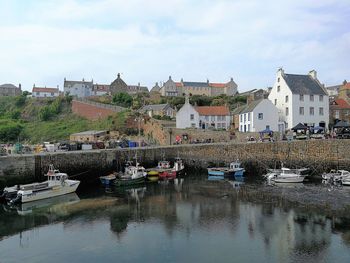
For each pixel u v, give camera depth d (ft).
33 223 81.66
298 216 83.20
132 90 418.31
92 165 134.51
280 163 154.61
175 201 100.63
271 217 82.94
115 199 104.63
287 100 203.92
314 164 149.59
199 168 161.89
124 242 69.00
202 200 101.24
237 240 68.90
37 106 302.25
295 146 153.89
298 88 203.41
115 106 247.29
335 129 185.78
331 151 148.87
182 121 224.33
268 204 94.84
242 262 59.21
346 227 74.95
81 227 78.38
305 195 105.09
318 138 162.71
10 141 231.09
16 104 319.06
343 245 65.46
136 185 129.29
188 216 85.15
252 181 135.23
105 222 81.56
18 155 117.08
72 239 71.15
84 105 264.52
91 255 63.26
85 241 69.97
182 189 119.14
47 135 234.38
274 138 174.19
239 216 84.38
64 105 290.56
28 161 115.85
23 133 243.40
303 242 67.21
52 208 94.58
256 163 156.97
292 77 209.97
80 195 111.24
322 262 58.75
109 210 91.76
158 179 143.13
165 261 60.18
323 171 147.84
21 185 105.29
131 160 149.07
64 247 67.15
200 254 62.69
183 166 157.69
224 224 78.59
